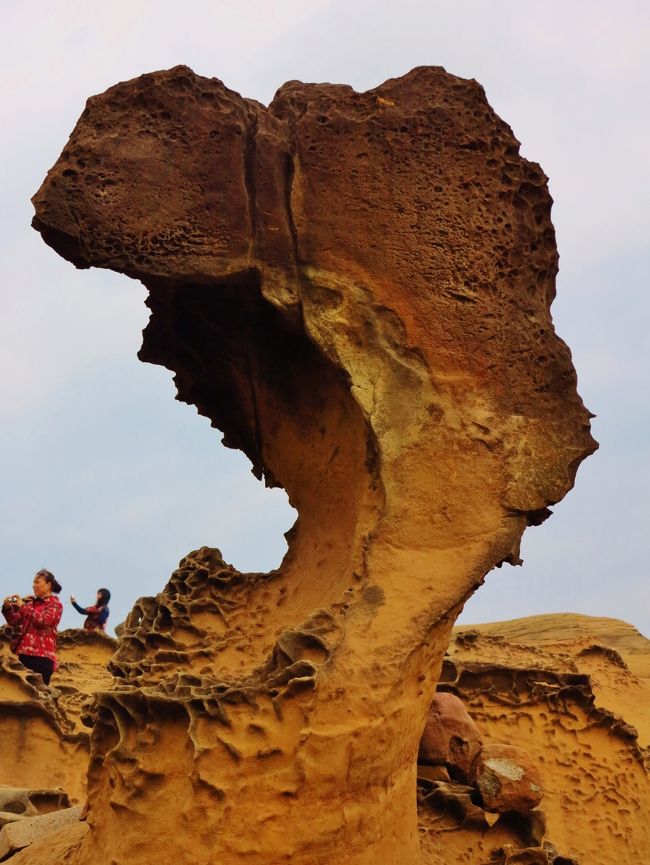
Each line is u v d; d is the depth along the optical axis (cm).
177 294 613
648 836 859
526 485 539
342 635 499
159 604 638
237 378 656
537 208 578
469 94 574
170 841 474
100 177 532
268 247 542
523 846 628
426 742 667
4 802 741
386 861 508
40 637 1054
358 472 566
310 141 552
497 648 1086
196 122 547
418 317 544
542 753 882
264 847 471
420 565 519
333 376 588
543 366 556
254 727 479
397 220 552
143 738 489
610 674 1238
